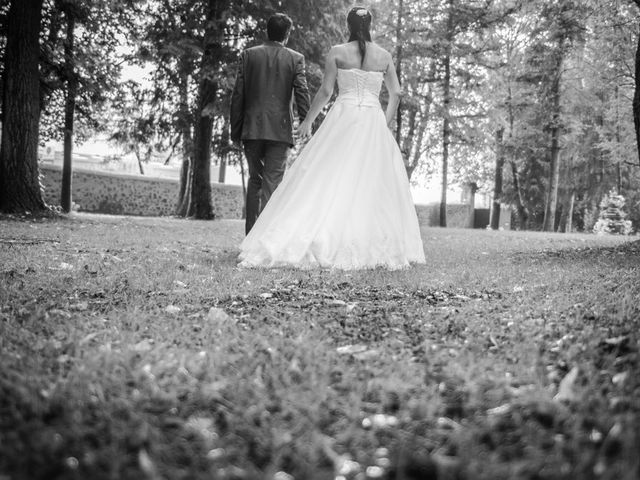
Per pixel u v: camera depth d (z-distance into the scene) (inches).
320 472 44.2
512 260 231.9
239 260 197.3
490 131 892.6
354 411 55.4
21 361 69.1
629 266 195.6
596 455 45.9
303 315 108.5
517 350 79.4
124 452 46.2
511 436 50.3
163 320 100.1
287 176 202.5
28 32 449.7
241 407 56.1
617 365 72.9
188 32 618.5
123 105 701.3
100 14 609.3
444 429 52.7
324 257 185.8
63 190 789.2
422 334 92.7
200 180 672.4
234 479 43.2
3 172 451.2
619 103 881.5
